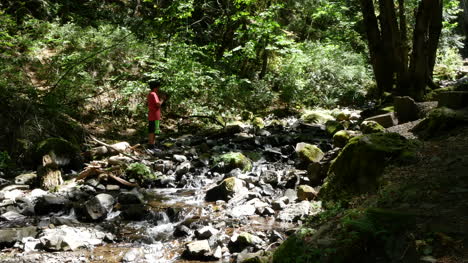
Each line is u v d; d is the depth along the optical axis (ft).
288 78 51.60
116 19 52.60
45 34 43.06
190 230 15.26
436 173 13.52
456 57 73.82
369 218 10.46
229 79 45.68
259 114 46.88
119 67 42.63
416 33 32.55
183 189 21.72
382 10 35.99
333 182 16.42
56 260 12.85
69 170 25.46
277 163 25.34
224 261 12.58
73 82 36.70
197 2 54.24
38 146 25.07
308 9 60.34
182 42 44.96
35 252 13.56
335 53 57.82
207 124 40.98
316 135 33.04
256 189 19.63
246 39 52.49
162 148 30.76
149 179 22.75
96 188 21.54
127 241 14.71
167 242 14.51
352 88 54.60
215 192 19.47
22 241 14.24
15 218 17.20
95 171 22.79
